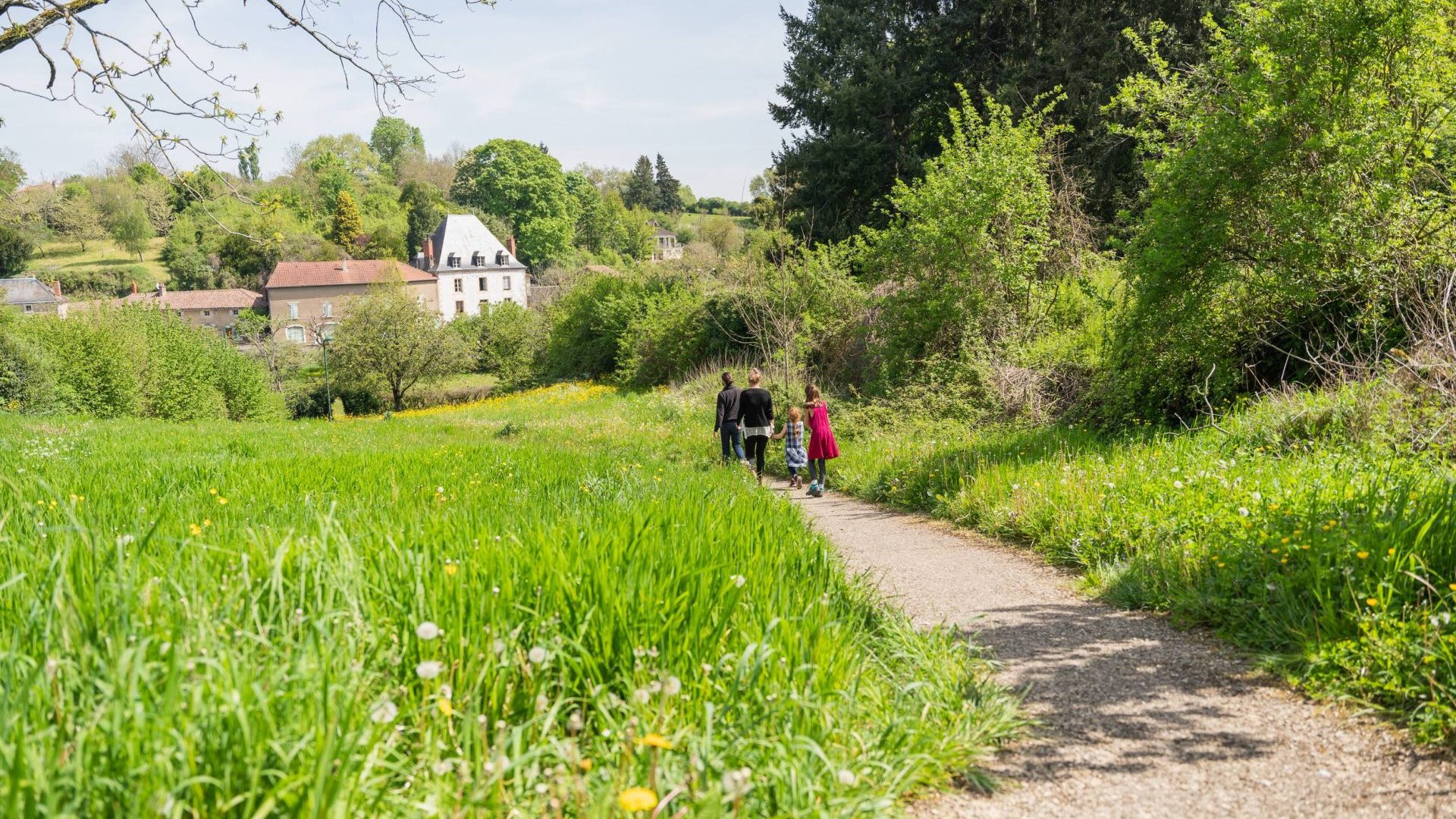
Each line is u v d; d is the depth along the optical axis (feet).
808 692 9.89
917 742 9.90
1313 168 33.42
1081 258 58.75
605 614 10.37
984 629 16.01
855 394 62.95
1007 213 55.01
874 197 108.88
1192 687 12.44
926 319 57.41
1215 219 34.40
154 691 7.25
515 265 355.56
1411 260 30.42
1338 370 29.17
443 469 30.63
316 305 320.09
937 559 23.16
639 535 13.34
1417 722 10.50
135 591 8.76
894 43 109.09
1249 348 35.09
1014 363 48.57
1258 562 15.70
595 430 71.72
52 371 105.50
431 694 8.69
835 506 36.88
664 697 8.28
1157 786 9.48
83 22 31.94
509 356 180.24
